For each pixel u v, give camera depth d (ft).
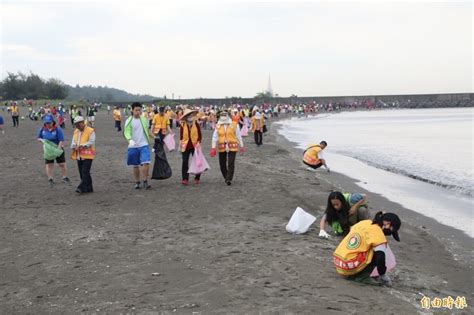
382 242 21.25
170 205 36.55
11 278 21.93
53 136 44.75
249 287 20.12
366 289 20.80
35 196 40.16
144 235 28.53
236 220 32.27
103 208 35.70
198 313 17.65
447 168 66.44
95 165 58.29
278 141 110.93
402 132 143.64
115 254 24.97
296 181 50.44
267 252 25.18
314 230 30.42
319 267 23.17
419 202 44.14
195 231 29.40
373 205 42.42
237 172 54.19
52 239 27.91
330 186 49.16
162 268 22.66
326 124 200.44
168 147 71.61
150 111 117.91
